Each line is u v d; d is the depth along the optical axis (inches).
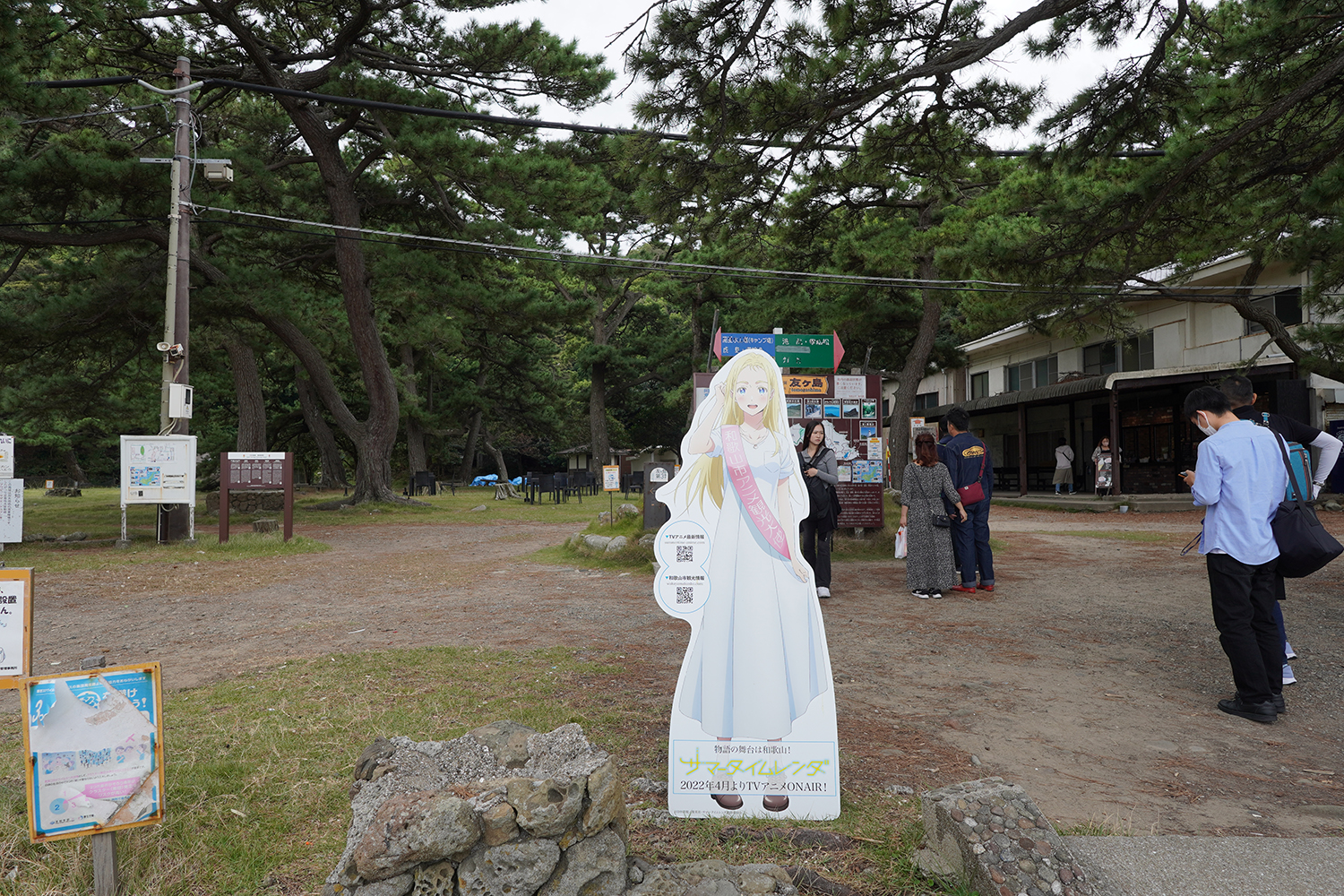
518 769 96.4
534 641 224.5
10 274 702.5
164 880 89.5
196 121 525.7
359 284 822.5
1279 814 113.7
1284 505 160.4
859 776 126.0
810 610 115.7
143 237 658.8
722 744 112.7
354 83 675.4
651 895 83.6
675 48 246.8
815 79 253.8
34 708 80.6
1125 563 389.7
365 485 875.4
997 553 436.8
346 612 276.8
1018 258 366.0
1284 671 179.6
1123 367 948.0
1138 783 125.0
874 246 669.3
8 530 394.3
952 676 188.4
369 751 104.3
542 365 1919.3
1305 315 695.7
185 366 500.4
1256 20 292.8
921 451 297.3
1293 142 305.7
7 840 97.0
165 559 428.1
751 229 319.6
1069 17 258.7
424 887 77.5
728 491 118.5
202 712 154.5
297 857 96.3
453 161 689.0
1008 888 83.0
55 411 1035.9
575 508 916.6
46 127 599.2
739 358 121.3
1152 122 297.0
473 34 695.7
